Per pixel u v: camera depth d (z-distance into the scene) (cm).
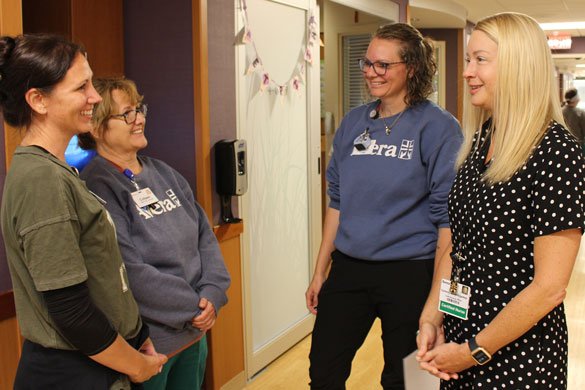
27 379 132
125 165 187
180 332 185
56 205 120
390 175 190
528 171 124
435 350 138
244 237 290
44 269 119
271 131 313
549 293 120
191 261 194
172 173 203
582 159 122
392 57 186
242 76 281
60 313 121
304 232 354
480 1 725
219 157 263
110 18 259
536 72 125
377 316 205
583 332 362
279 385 298
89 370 132
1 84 125
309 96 345
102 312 130
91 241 129
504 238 129
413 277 191
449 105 817
